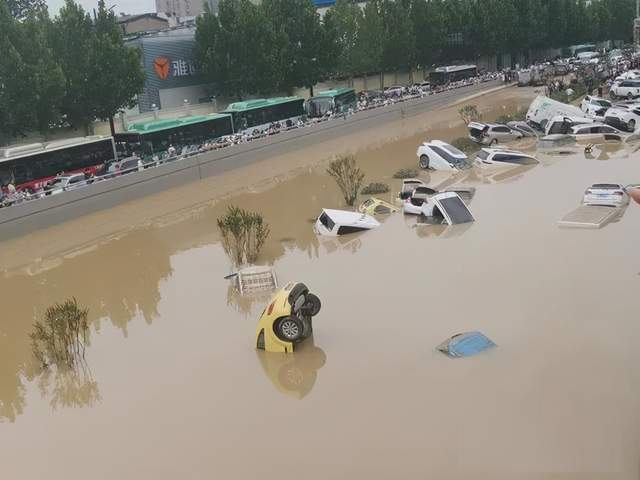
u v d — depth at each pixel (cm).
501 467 853
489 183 2606
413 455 901
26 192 3019
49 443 1083
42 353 1455
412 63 7062
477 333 1215
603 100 4172
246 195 3059
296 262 1886
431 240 1881
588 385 1017
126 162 3441
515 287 1435
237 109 4484
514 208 2128
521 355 1136
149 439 1039
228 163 3603
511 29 7969
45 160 3200
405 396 1053
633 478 805
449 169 3031
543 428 923
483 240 1811
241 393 1148
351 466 895
